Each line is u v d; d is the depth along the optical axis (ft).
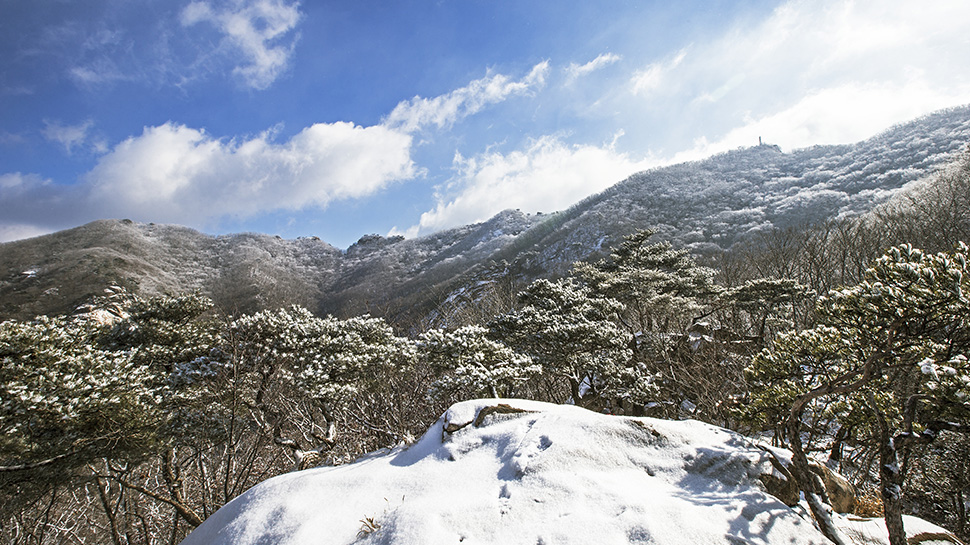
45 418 24.73
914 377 16.75
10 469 23.88
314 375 34.71
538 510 13.12
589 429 16.74
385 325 44.78
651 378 43.24
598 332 40.83
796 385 17.21
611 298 62.59
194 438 34.37
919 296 11.87
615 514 12.48
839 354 16.35
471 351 35.01
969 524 28.04
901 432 13.08
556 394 55.83
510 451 16.80
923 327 12.82
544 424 17.67
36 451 24.61
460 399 38.45
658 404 45.32
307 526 14.47
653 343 56.39
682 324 71.36
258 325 37.19
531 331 43.29
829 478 16.22
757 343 53.47
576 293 53.36
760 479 14.64
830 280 72.69
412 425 43.88
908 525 14.67
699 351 53.52
